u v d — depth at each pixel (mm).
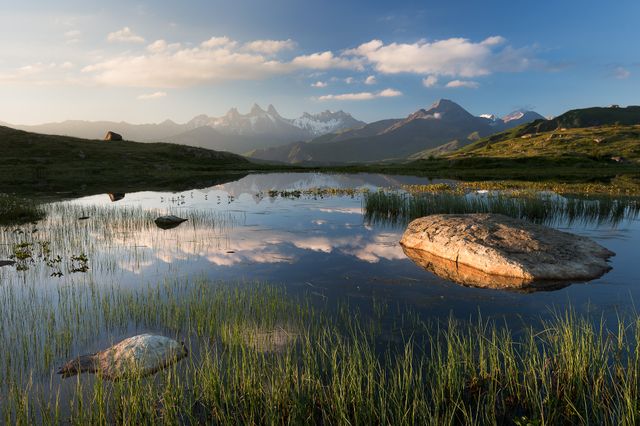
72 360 8414
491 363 7586
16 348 9047
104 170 72812
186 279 14164
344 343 9125
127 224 24891
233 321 10398
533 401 6887
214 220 26500
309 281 13875
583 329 8758
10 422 6379
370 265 15852
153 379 7773
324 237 21266
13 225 24609
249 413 6797
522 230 16250
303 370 7977
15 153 79375
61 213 29078
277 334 9656
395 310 11195
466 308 11312
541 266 14219
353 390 6930
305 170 95500
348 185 55938
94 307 11461
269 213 29594
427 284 13453
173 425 6398
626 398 6355
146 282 13867
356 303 11766
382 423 6340
